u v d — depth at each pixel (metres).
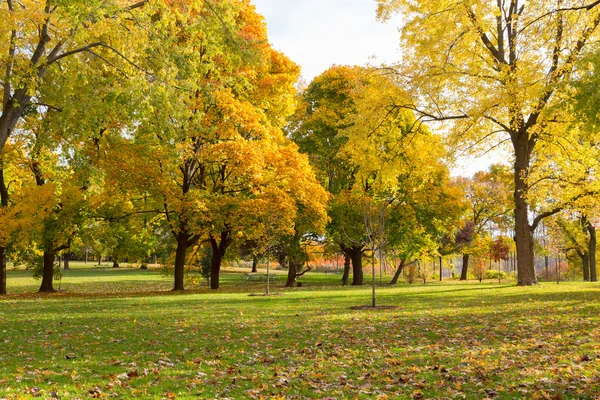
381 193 31.75
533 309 13.77
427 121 21.80
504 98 17.23
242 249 37.75
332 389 6.57
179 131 15.34
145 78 14.63
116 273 54.53
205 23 14.89
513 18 19.03
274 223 23.89
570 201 23.30
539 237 45.00
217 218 24.31
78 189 24.36
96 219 26.61
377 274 56.94
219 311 15.05
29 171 26.44
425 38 20.08
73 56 14.93
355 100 21.97
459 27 19.23
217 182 27.14
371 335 10.41
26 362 8.02
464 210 35.75
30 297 22.34
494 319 12.15
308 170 25.91
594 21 17.36
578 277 56.38
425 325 11.55
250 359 8.34
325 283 37.72
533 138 21.91
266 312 14.66
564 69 16.06
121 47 14.98
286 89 26.89
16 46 13.65
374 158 22.12
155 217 29.05
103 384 6.63
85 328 11.80
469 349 8.73
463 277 50.44
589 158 20.67
